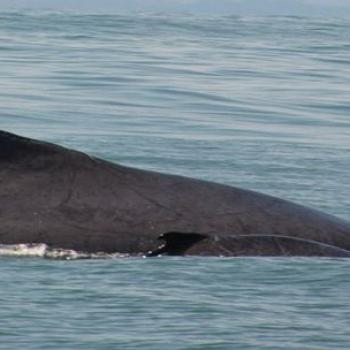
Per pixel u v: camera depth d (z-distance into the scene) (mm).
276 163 65188
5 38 149125
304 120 84812
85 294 34156
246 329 30953
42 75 101750
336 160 67750
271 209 42594
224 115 84812
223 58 132625
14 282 35438
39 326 30844
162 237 40281
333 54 149875
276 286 35812
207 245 40125
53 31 172750
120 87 96188
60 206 40594
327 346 29562
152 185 41781
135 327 30984
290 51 151500
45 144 41531
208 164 63312
